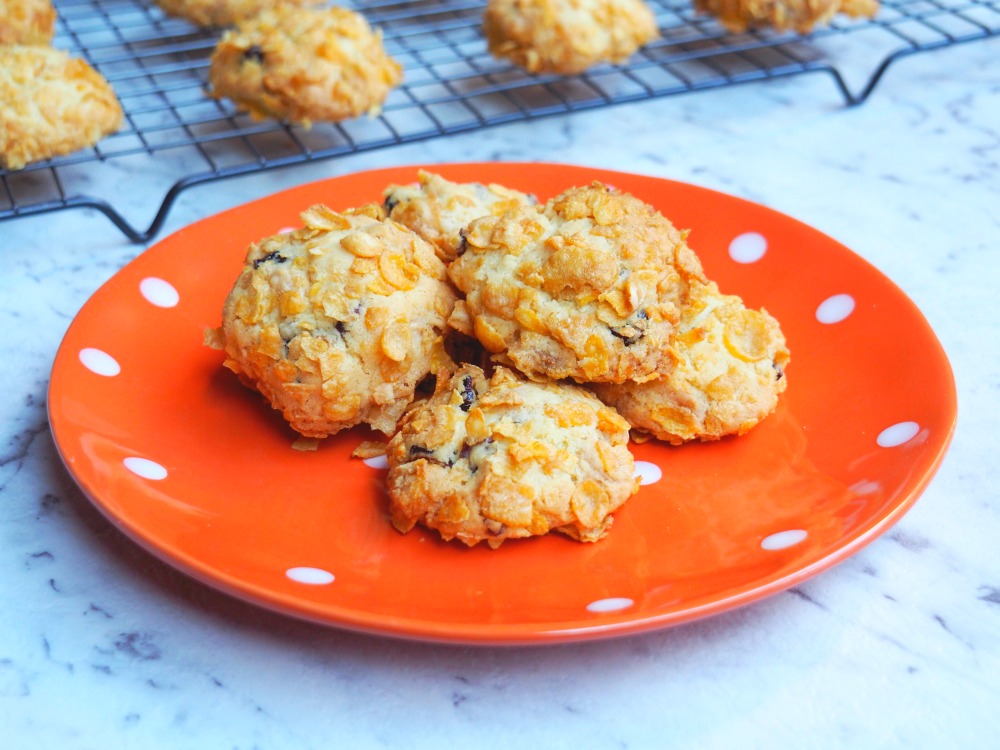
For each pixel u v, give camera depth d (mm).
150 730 205
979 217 393
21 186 403
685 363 257
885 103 472
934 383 254
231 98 399
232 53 392
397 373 250
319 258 251
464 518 223
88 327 271
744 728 206
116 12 530
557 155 434
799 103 474
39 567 239
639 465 254
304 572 214
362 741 203
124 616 228
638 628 194
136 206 394
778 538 223
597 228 248
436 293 258
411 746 203
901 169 424
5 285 352
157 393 267
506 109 459
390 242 258
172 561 207
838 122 459
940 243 377
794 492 241
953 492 264
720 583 207
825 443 255
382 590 212
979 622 229
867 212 396
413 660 219
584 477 230
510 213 255
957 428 286
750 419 256
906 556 245
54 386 250
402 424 250
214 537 221
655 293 244
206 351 283
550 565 223
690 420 254
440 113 455
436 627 192
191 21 483
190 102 441
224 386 273
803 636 225
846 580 238
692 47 506
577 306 241
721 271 310
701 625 226
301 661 218
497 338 246
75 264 364
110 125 381
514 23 430
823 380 274
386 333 246
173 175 413
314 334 246
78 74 376
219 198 399
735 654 221
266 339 247
